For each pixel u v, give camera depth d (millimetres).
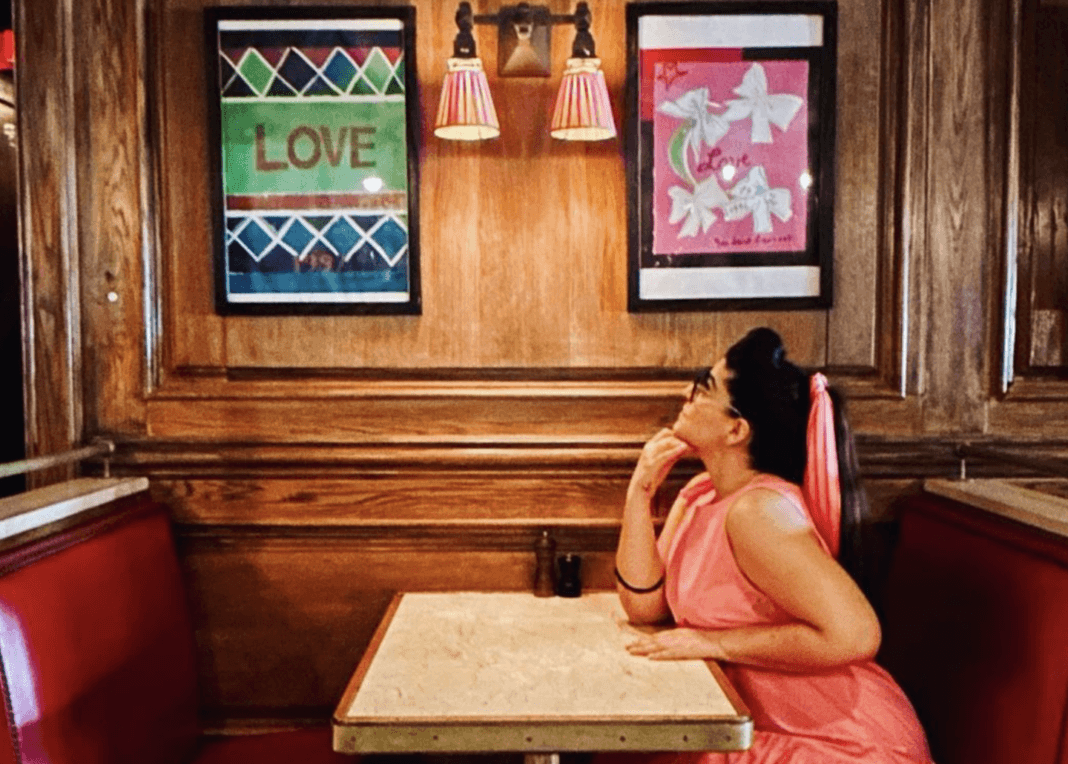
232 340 2490
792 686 1794
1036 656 1750
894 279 2484
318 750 2172
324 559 2492
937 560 2146
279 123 2441
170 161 2471
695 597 1911
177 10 2443
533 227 2473
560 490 2490
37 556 1813
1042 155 2531
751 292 2479
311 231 2459
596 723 1509
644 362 2498
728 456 1967
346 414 2480
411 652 1828
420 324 2486
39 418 2449
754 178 2459
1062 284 2553
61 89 2416
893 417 2506
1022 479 2510
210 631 2500
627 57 2428
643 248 2467
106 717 1877
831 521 1856
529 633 1953
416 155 2441
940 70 2465
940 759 2021
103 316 2477
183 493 2486
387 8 2416
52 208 2422
